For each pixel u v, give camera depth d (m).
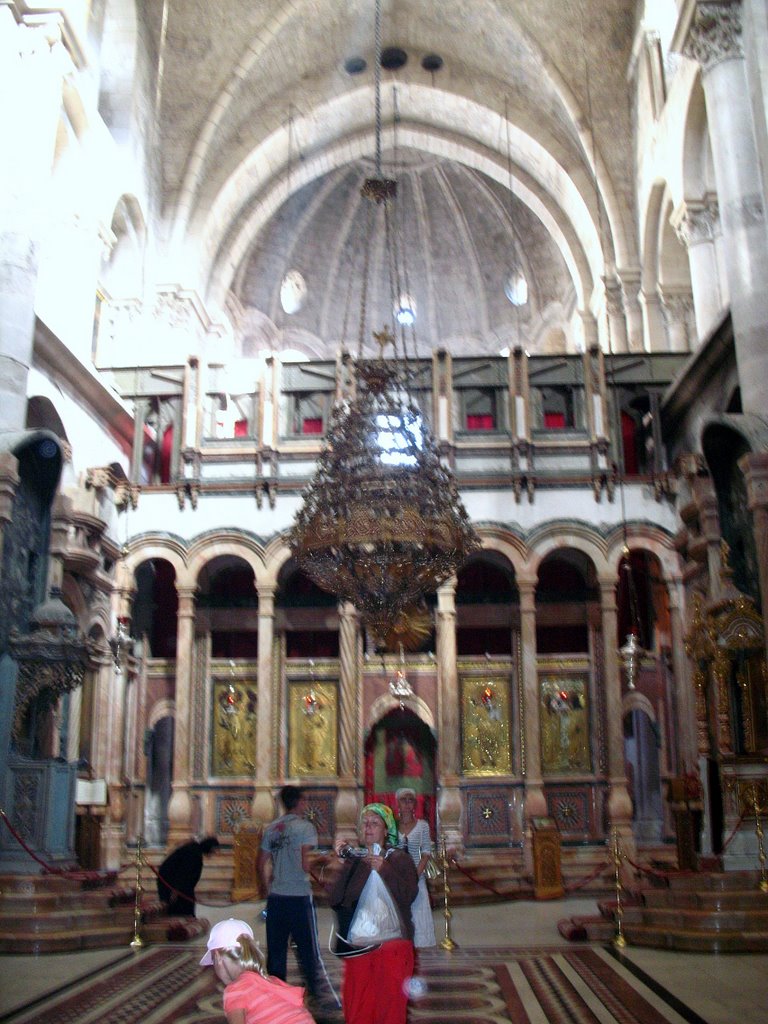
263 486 20.44
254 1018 4.03
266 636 20.02
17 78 15.59
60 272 19.20
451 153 30.02
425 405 21.45
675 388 19.69
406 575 12.66
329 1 26.09
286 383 21.55
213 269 28.22
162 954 11.11
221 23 25.45
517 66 27.34
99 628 19.28
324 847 20.12
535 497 20.41
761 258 14.98
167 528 20.45
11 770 13.50
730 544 15.98
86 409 18.83
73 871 13.38
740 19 15.78
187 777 19.55
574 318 30.58
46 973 9.93
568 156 27.34
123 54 23.22
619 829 18.92
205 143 26.09
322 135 29.22
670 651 20.86
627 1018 7.74
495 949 11.38
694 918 11.18
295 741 20.97
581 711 20.94
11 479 13.66
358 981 5.86
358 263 33.69
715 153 15.84
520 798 20.36
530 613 19.97
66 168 19.42
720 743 13.96
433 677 21.14
